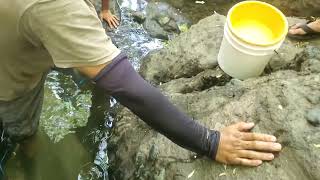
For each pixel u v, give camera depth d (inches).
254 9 109.0
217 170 82.0
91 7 69.6
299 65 103.6
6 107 94.0
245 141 79.7
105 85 65.6
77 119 119.0
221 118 90.0
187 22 152.4
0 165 107.6
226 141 79.0
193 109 97.1
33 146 111.5
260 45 100.3
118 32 145.3
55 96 123.3
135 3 156.9
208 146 77.4
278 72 99.4
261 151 80.2
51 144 113.6
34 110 101.7
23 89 90.4
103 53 64.3
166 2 159.0
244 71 107.7
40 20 63.3
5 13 67.3
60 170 108.9
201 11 157.3
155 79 120.4
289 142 81.1
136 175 94.6
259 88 93.4
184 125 72.6
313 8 156.9
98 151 112.2
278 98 88.4
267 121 85.4
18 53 78.8
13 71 83.7
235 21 109.5
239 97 95.0
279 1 161.3
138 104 67.7
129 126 104.5
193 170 85.1
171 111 70.6
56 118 118.8
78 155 111.8
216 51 118.3
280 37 102.7
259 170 79.3
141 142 97.7
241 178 79.4
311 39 135.0
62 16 62.2
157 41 145.2
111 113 119.4
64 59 65.3
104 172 107.5
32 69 85.4
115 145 105.9
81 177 107.6
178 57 120.4
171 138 73.8
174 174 86.4
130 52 140.2
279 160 79.6
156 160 90.9
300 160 78.7
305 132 81.4
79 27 62.9
